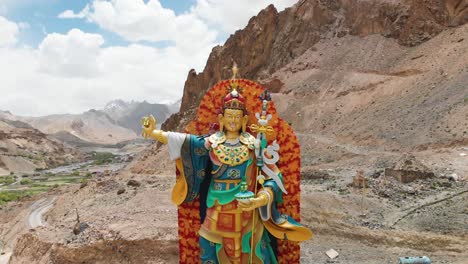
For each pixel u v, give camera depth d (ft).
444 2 459.73
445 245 124.47
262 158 46.11
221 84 49.60
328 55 497.87
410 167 190.29
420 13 463.42
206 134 49.21
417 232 134.72
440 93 343.05
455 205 155.63
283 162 48.37
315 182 209.05
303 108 424.87
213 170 46.93
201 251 46.91
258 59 549.54
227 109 46.98
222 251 46.01
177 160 47.88
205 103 49.83
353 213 153.17
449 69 378.12
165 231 123.03
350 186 185.26
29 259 133.59
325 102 420.77
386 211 155.22
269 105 48.47
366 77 432.66
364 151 299.38
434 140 270.46
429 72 391.86
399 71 416.67
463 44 403.13
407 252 120.88
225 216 45.70
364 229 137.49
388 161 250.57
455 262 110.42
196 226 49.70
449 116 293.23
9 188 504.84
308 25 551.59
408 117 324.60
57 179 586.45
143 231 123.44
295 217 48.11
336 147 319.68
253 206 43.55
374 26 503.20
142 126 47.37
